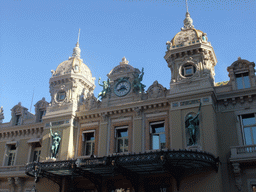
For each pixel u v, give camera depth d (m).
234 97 26.97
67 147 30.56
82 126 32.00
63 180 28.88
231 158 24.23
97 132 30.89
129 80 31.80
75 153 30.98
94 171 26.06
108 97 31.91
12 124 37.50
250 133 25.92
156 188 26.02
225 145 25.92
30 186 31.75
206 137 25.06
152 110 29.19
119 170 23.61
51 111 33.47
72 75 34.47
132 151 28.25
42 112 37.03
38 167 25.98
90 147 31.12
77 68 35.56
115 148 29.50
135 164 22.88
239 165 24.23
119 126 30.17
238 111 26.70
